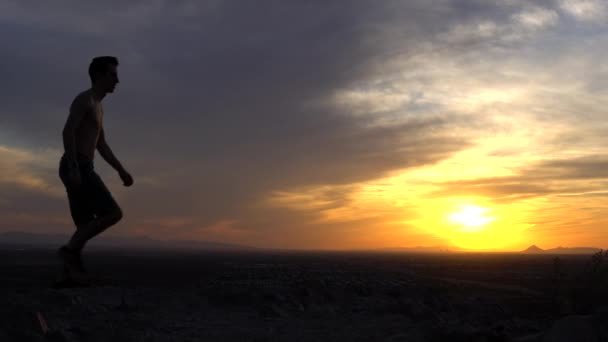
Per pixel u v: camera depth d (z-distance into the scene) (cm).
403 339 453
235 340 458
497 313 726
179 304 715
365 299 862
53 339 380
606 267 609
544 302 806
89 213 466
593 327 365
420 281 1911
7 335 357
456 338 431
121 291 809
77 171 446
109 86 476
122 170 529
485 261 8412
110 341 414
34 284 1883
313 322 582
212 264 5594
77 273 461
